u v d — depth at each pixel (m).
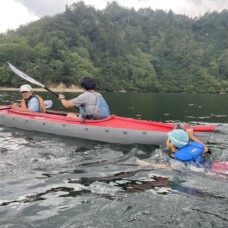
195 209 3.17
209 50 92.62
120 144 6.05
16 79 49.06
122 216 3.03
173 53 93.81
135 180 4.01
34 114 7.18
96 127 6.31
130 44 91.75
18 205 3.26
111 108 15.06
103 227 2.84
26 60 59.09
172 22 122.19
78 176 4.15
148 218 2.99
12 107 7.75
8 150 5.42
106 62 72.12
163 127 6.07
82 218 2.99
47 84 55.16
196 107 17.05
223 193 3.58
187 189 3.70
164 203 3.30
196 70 80.38
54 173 4.26
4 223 2.89
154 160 4.95
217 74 81.56
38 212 3.11
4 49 57.97
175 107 16.59
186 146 4.65
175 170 4.39
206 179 4.04
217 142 6.31
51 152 5.35
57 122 6.75
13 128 7.27
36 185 3.81
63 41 72.19
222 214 3.07
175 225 2.87
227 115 12.56
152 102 21.05
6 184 3.82
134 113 12.90
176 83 73.31
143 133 6.00
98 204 3.28
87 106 6.43
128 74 70.06
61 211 3.13
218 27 116.06
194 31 123.12
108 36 81.31
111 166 4.62
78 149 5.62
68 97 25.77
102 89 61.47
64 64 57.66
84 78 6.49
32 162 4.73
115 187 3.77
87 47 76.69
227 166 4.52
